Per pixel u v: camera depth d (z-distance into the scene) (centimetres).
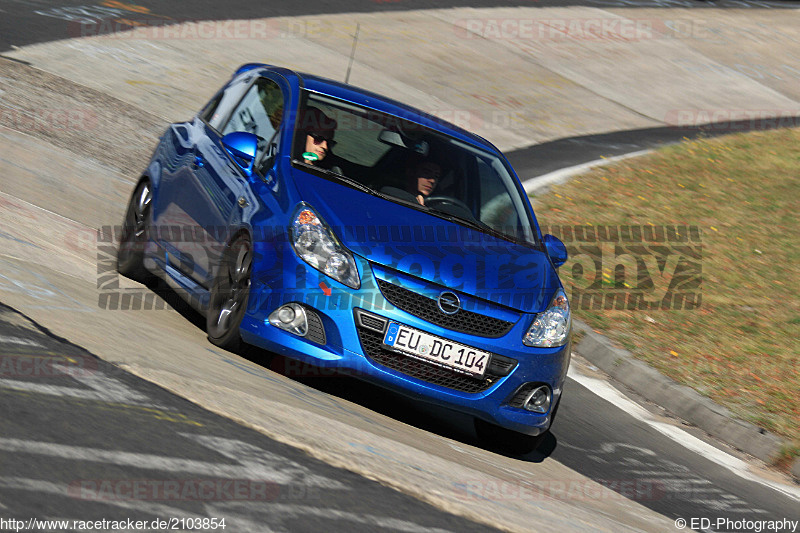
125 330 1891
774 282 4294
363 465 1527
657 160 6309
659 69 9269
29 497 1095
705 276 4203
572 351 3253
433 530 1345
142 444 1330
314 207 2027
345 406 1970
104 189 3378
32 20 5716
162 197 2502
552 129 6738
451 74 7381
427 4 9338
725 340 3456
